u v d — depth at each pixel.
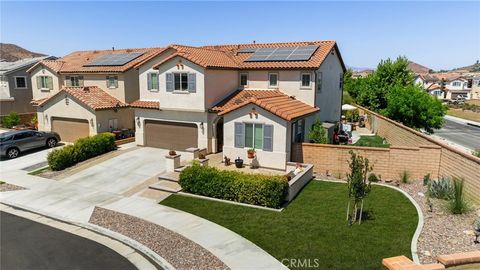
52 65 35.09
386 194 16.50
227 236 12.72
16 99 41.78
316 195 16.75
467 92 121.62
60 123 30.66
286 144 19.98
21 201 17.12
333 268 10.29
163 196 17.31
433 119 33.44
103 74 31.31
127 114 31.08
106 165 22.75
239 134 21.23
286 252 11.36
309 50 26.48
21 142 26.34
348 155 19.73
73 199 17.25
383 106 43.47
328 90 28.47
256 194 15.69
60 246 12.47
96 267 10.99
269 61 26.23
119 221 14.48
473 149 37.28
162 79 24.95
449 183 15.50
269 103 20.81
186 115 25.02
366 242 11.70
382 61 46.06
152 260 11.43
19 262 11.33
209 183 16.91
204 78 23.20
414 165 18.52
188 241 12.45
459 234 11.64
